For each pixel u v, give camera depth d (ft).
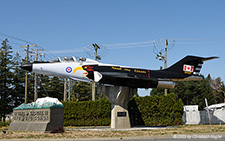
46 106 63.46
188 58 83.41
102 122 95.71
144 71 77.05
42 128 61.05
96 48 119.65
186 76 82.69
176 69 82.17
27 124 66.13
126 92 72.23
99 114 95.81
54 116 63.10
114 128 71.05
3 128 81.97
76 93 246.06
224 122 96.78
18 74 185.37
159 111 95.81
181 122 96.48
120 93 71.26
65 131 60.49
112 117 73.15
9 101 176.86
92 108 96.78
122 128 71.51
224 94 244.42
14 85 182.39
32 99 194.29
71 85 239.71
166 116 95.71
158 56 113.19
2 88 170.81
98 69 71.67
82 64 72.23
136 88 75.36
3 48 179.11
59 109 64.64
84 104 97.66
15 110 72.90
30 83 192.54
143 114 94.99
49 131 61.00
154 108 95.50
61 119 64.69
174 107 96.32
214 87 260.21
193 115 103.91
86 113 96.48
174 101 97.35
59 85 227.20
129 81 72.13
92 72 70.79
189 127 77.30
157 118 95.20
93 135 51.34
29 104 69.92
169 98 97.40
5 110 173.47
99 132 58.03
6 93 173.88
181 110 97.04
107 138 46.70
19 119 70.79
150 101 96.17
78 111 97.09
